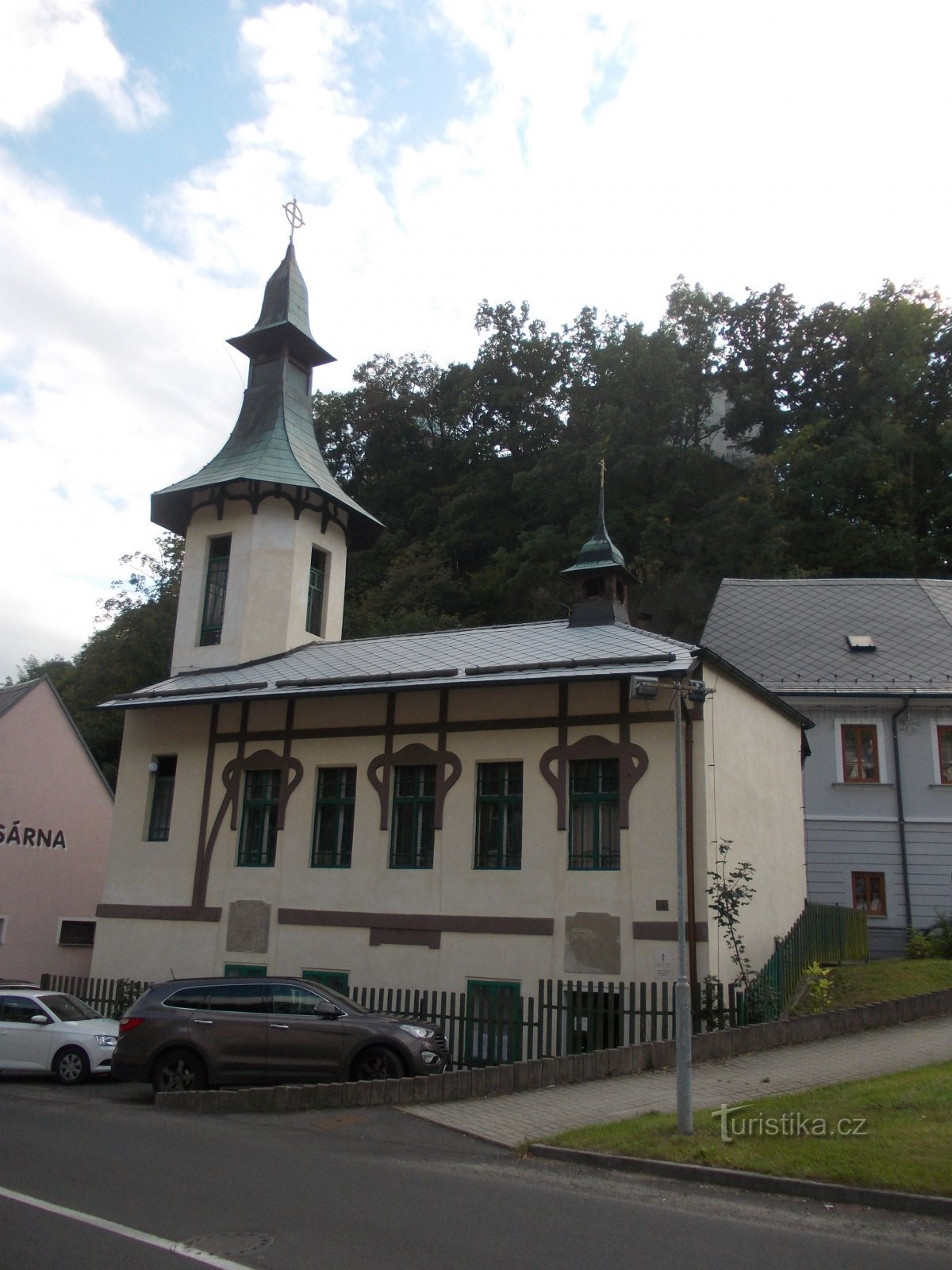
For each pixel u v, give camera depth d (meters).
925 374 51.81
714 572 44.91
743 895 16.62
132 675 45.75
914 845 27.12
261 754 21.16
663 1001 15.52
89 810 29.56
